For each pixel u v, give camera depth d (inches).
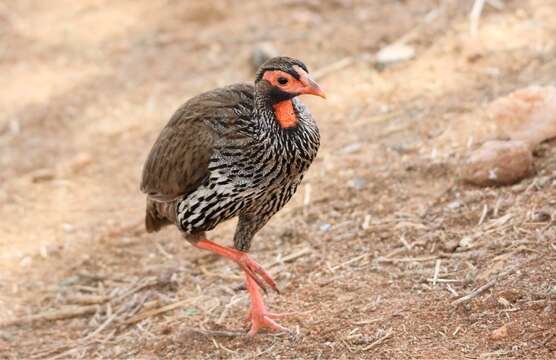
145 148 600.1
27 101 688.4
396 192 462.9
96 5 832.9
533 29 587.2
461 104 527.8
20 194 571.2
